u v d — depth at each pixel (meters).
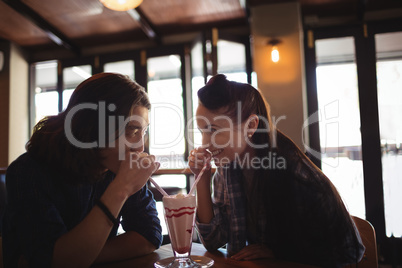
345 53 4.74
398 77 3.88
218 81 1.13
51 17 4.25
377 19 4.13
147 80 4.86
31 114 5.42
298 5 3.98
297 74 3.93
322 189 1.04
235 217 1.13
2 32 4.73
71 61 5.21
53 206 0.95
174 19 4.40
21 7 3.92
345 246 1.01
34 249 0.85
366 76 3.88
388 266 3.33
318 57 4.85
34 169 0.97
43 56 5.43
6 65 5.05
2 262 1.02
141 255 1.07
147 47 4.92
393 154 3.76
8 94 5.03
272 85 3.98
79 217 1.06
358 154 4.24
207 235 1.14
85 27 4.57
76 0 3.83
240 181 1.17
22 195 0.92
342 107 4.08
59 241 0.85
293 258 1.06
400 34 3.92
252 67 4.48
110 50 5.18
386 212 3.68
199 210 1.18
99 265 0.99
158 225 1.17
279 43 3.99
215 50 4.25
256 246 1.07
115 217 0.89
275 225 1.07
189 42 4.80
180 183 4.41
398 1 3.89
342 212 1.04
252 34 4.08
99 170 1.01
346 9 4.15
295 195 1.06
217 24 4.57
